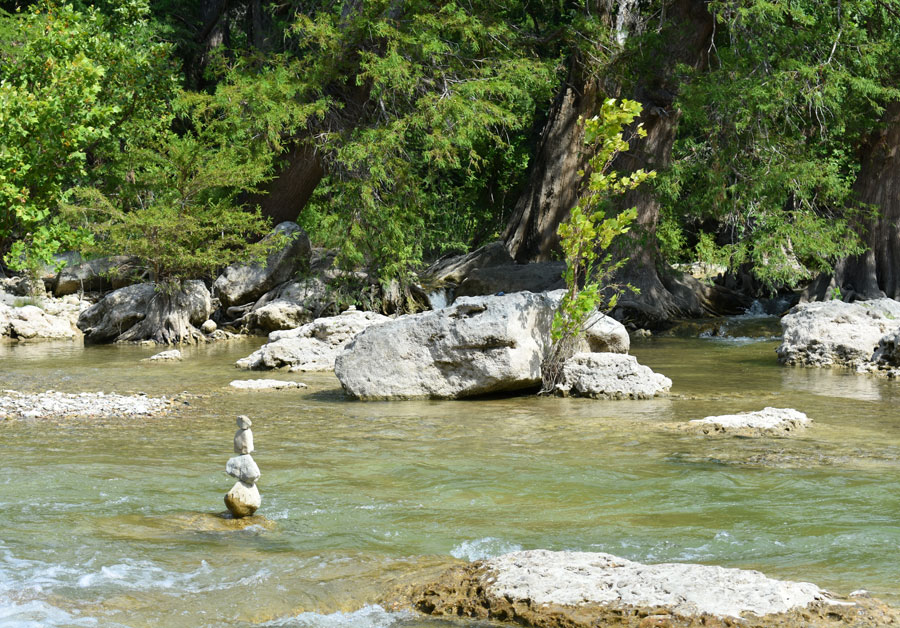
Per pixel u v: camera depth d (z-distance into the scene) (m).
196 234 27.34
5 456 10.20
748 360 21.03
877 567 6.21
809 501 8.09
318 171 34.22
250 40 44.91
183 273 27.92
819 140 32.72
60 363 20.59
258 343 26.11
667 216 32.84
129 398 14.59
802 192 29.77
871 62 29.28
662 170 31.52
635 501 8.17
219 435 11.59
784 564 6.30
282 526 7.44
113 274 29.23
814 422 12.23
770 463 9.64
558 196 37.41
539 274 32.03
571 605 5.18
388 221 29.80
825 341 19.64
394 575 6.08
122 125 27.84
